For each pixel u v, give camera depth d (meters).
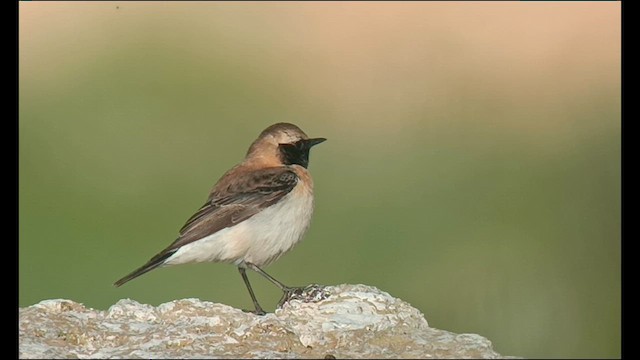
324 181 18.52
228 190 10.90
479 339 8.30
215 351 7.90
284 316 8.67
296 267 15.71
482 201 17.81
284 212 10.89
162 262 10.77
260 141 11.55
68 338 8.12
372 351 7.99
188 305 8.85
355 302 8.83
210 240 10.73
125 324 8.46
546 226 16.88
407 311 8.86
